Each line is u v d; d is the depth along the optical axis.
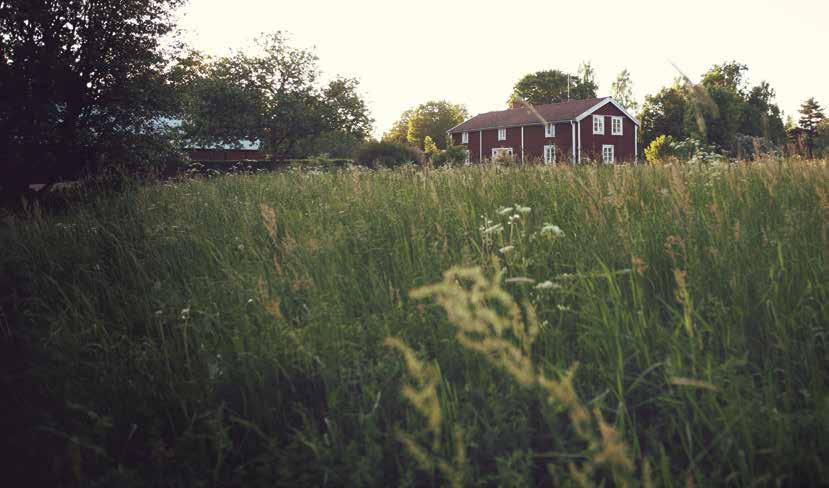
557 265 3.65
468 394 2.62
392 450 2.45
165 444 2.67
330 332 3.14
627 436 2.36
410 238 4.68
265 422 2.81
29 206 10.38
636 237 3.71
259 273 4.10
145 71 16.23
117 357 3.48
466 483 2.10
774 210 4.04
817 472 1.99
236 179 11.28
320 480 2.35
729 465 2.09
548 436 2.39
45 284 4.91
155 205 8.14
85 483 2.46
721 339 2.76
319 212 5.84
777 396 2.33
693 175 5.46
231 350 3.31
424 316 3.25
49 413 2.96
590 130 49.94
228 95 36.25
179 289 4.45
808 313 2.81
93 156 15.47
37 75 14.30
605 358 2.84
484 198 5.48
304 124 37.12
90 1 15.27
